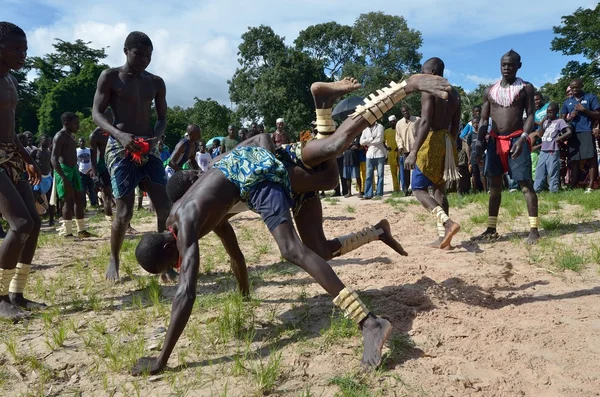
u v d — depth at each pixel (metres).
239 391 2.88
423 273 5.00
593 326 3.55
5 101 4.50
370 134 12.31
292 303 4.36
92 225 10.44
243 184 3.37
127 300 4.75
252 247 6.91
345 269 5.33
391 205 10.47
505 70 6.21
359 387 2.81
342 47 58.00
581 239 5.98
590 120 10.31
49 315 4.30
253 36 47.84
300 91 47.81
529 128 6.04
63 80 57.22
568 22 46.78
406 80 3.52
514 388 2.78
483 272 4.96
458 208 9.27
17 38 4.49
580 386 2.78
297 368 3.12
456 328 3.54
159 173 5.54
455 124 6.11
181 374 3.09
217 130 52.06
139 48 5.47
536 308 3.91
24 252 4.58
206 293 4.79
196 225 3.30
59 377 3.20
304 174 3.75
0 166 4.43
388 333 3.12
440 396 2.73
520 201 8.97
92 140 9.29
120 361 3.28
